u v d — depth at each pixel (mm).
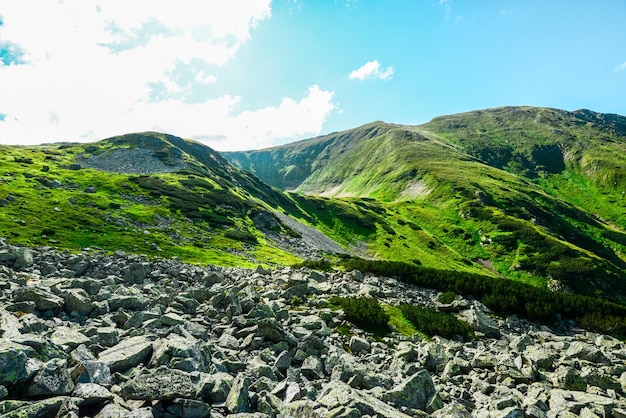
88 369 8656
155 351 10891
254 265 62844
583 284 104625
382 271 33844
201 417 7938
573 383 13383
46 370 7723
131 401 8031
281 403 9445
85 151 155500
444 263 124500
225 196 120500
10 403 6770
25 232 52938
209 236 81812
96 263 33969
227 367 11859
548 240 127875
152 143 174750
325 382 12117
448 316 23062
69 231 58844
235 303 19156
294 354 14508
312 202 184375
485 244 138625
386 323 20828
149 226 76250
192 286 29031
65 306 16719
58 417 6867
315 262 36781
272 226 115812
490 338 21766
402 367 14258
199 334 15156
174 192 109188
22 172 92750
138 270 31375
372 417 8648
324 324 18875
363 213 172375
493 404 10789
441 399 11281
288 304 22703
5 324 10922
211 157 194250
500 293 28516
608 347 20547
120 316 16047
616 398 12156
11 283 19188
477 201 172000
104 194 92375
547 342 21047
